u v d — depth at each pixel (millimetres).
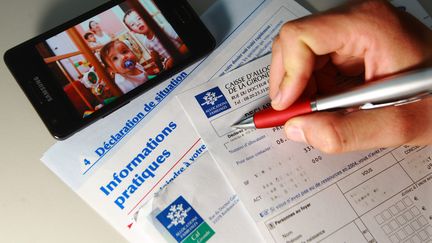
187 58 458
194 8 494
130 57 458
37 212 431
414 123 396
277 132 450
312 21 406
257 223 422
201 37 464
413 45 409
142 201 436
